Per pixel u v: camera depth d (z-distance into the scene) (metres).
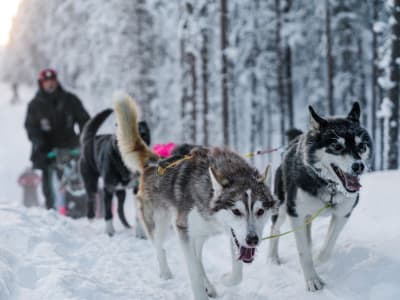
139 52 21.64
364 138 3.92
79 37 30.50
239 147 23.62
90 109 28.97
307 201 4.00
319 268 4.32
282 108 20.09
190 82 19.80
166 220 4.48
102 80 23.00
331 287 3.91
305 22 19.83
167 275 4.52
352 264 4.15
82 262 4.62
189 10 16.78
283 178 4.36
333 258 4.36
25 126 8.72
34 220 5.46
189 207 3.87
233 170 3.69
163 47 22.42
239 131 24.08
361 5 19.59
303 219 4.10
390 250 4.11
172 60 22.31
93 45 24.31
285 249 5.11
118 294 3.80
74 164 8.85
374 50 19.22
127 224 7.04
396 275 3.71
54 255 4.32
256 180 3.61
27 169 14.19
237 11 19.27
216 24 17.97
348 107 20.27
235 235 3.56
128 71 21.66
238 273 4.07
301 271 4.39
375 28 11.25
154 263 5.00
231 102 20.66
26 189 13.97
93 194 7.61
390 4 10.30
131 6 21.42
